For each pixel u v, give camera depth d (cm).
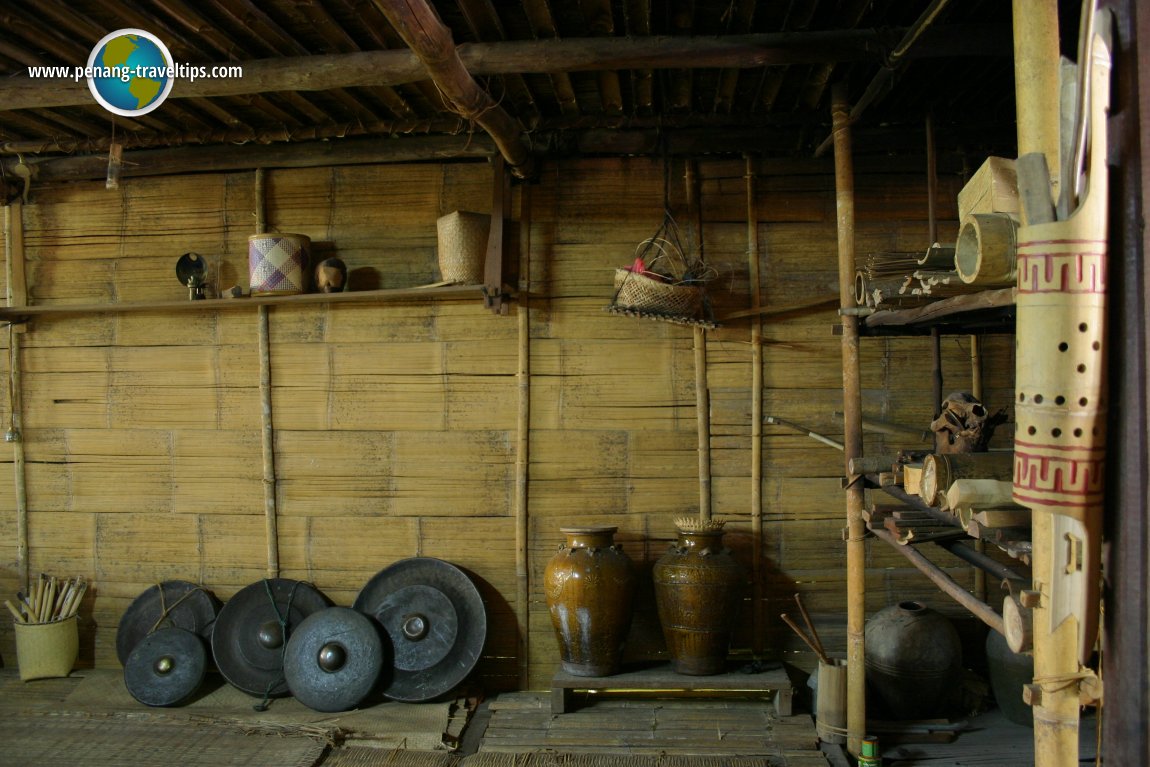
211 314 457
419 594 434
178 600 448
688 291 398
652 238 427
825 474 430
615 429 435
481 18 310
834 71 363
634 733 375
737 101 400
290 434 451
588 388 436
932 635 378
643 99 401
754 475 429
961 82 371
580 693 419
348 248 450
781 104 404
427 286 421
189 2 289
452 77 295
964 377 428
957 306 250
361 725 386
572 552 400
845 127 350
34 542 466
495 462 440
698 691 416
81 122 415
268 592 443
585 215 438
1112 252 151
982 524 222
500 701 418
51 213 466
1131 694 145
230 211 456
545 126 417
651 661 424
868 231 430
